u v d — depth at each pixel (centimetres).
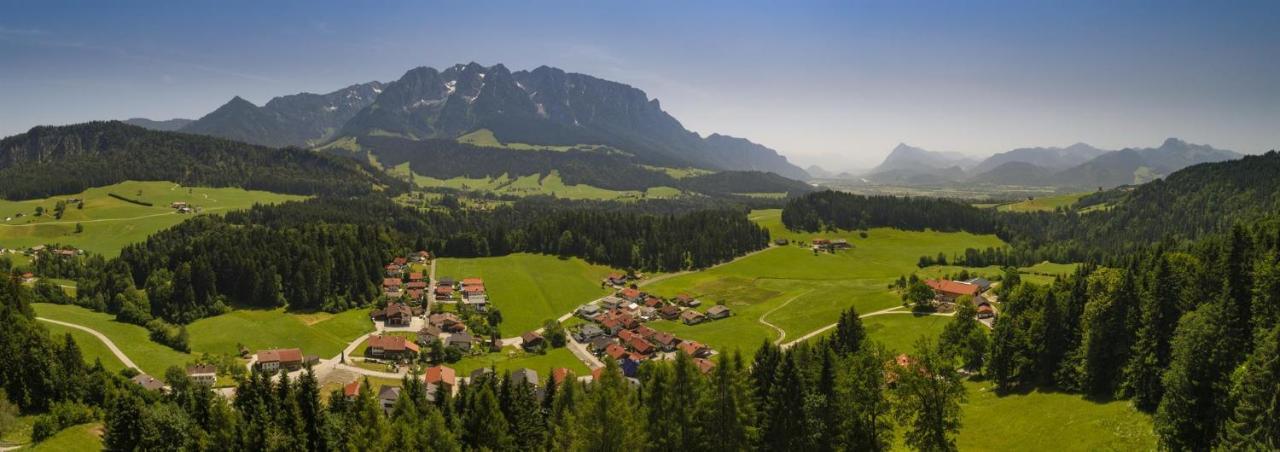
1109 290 9119
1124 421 7675
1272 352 5653
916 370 6206
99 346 15125
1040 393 9562
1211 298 8175
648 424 6431
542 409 9475
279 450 7206
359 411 7969
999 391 10344
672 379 6391
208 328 17650
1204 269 8719
